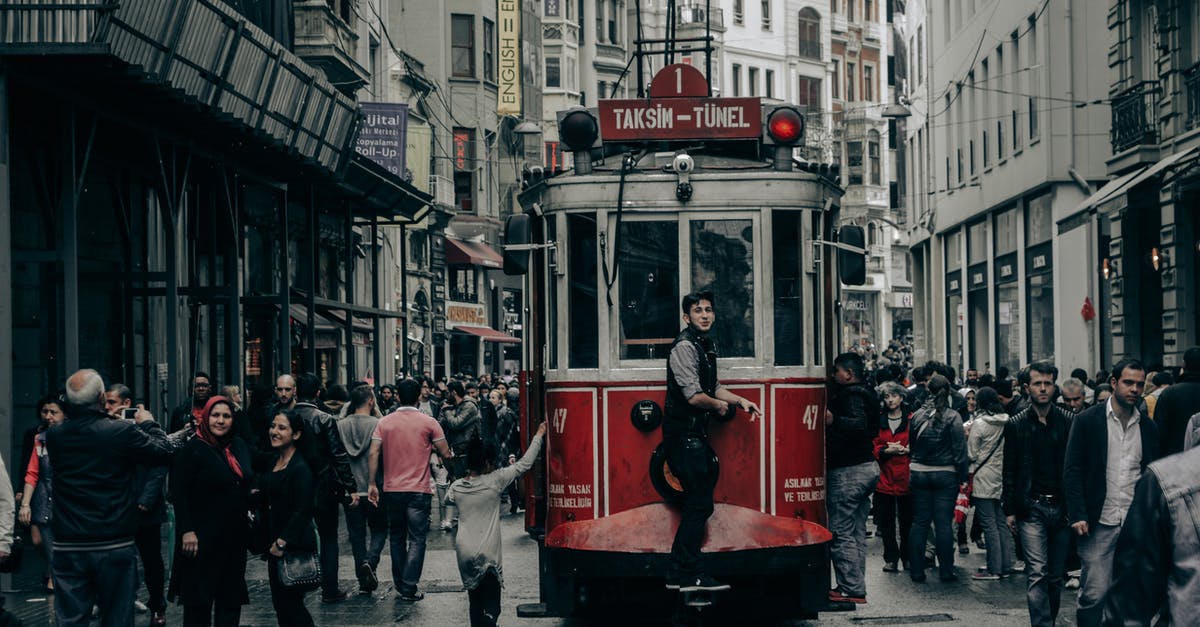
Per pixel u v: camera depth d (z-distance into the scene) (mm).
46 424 12656
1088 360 29500
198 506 9273
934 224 44906
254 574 14523
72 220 14516
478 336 50062
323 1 30672
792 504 9852
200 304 22562
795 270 10023
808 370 9992
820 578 9750
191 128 17375
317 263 31609
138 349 20906
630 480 9766
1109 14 26891
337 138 22016
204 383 13711
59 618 8578
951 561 13219
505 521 20609
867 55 87688
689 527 9164
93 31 13656
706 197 9898
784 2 80438
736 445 9789
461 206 49656
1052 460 10031
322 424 12422
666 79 10539
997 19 36062
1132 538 4293
